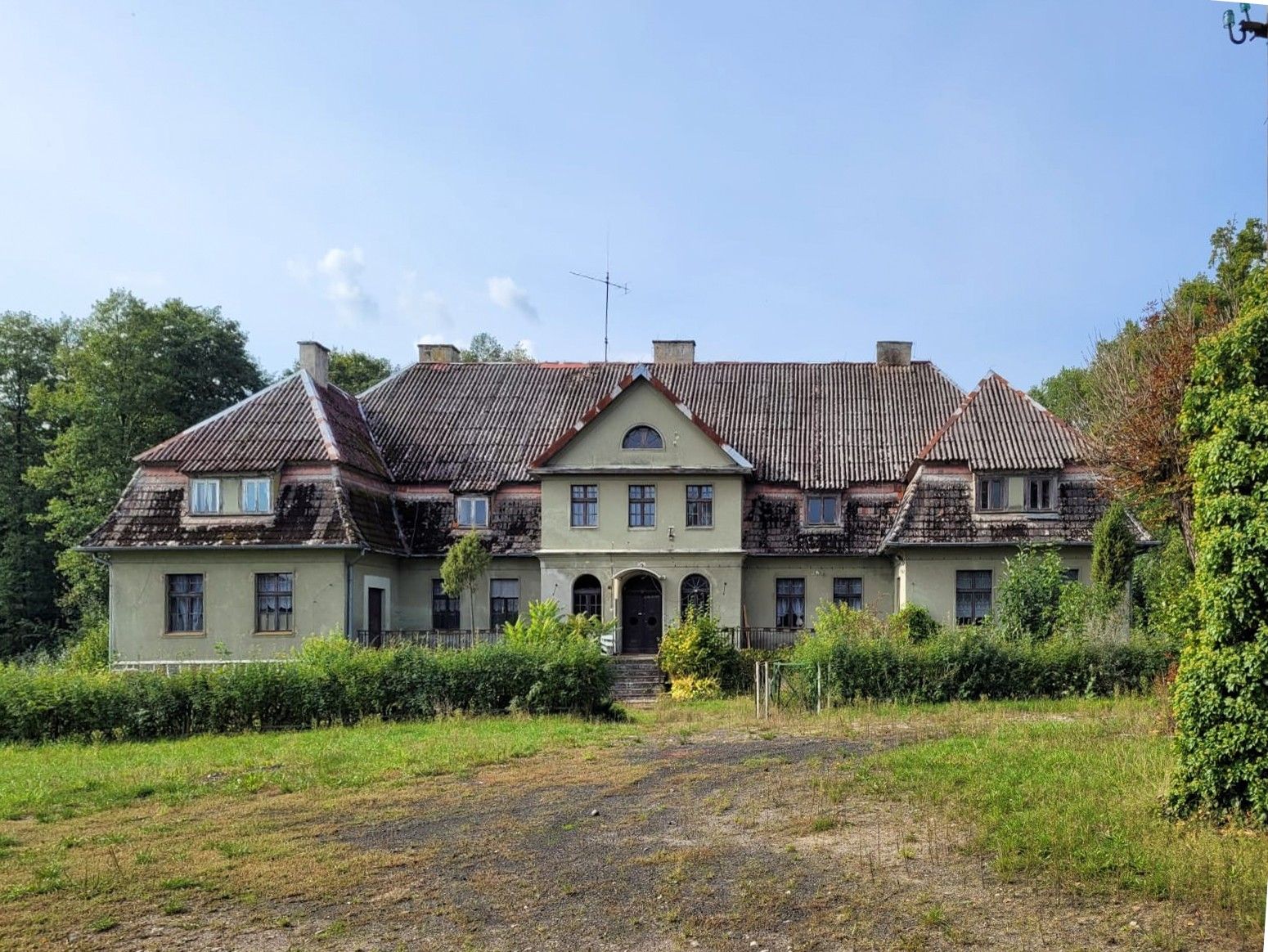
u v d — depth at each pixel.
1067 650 23.42
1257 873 8.86
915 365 38.62
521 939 8.06
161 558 31.48
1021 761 13.87
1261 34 9.26
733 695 28.03
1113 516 28.41
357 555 31.08
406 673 22.09
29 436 55.25
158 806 13.66
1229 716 10.49
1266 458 10.42
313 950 7.93
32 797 14.32
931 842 10.20
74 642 45.81
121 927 8.58
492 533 34.19
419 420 37.44
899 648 23.58
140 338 47.50
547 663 22.22
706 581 33.28
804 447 35.22
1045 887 8.83
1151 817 10.80
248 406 34.03
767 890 9.00
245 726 21.23
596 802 12.97
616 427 33.56
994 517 31.27
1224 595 10.56
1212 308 28.88
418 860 10.33
